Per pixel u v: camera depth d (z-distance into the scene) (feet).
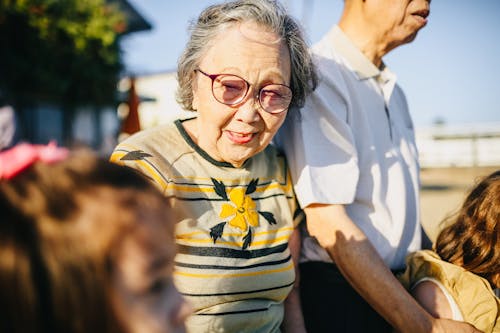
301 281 6.13
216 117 4.61
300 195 5.46
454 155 62.85
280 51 4.67
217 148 4.85
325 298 5.88
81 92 29.94
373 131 6.17
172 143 4.84
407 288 5.85
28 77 26.84
